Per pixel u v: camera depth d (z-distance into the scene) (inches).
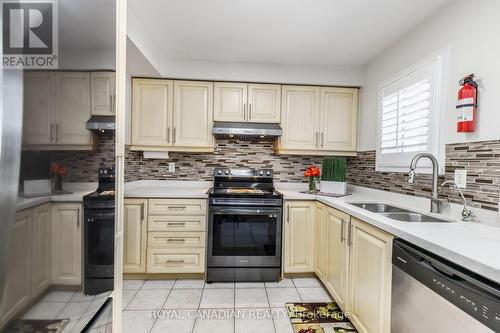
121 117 45.3
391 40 89.0
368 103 107.8
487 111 55.7
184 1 69.1
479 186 57.1
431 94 71.3
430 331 40.8
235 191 107.3
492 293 31.3
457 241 41.8
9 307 21.3
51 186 25.8
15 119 21.3
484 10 56.7
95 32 33.6
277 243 100.1
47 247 25.6
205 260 100.0
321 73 112.2
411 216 70.0
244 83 112.0
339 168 107.3
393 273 50.9
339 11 72.8
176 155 122.1
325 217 91.3
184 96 110.1
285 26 81.3
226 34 87.0
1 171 20.2
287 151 114.8
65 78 27.2
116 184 42.5
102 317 37.2
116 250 44.7
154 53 94.4
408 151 81.2
